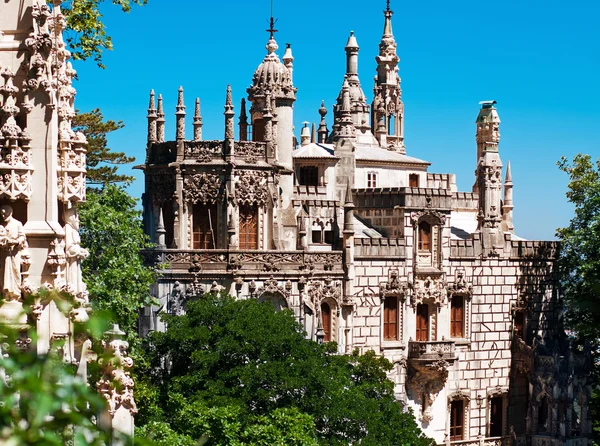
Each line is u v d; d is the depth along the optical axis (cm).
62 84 3625
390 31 14350
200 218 10369
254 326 7750
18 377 1605
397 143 14225
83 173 3641
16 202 3431
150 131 10712
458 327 11881
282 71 10925
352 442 7700
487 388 12044
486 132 12238
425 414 11456
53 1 3619
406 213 11394
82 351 3325
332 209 11106
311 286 10400
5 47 3434
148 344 8019
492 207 12088
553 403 11888
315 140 13875
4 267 3347
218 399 7075
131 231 7812
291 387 7338
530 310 12325
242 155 10419
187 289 9881
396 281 11250
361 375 9112
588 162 12138
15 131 3391
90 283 7056
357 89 13662
